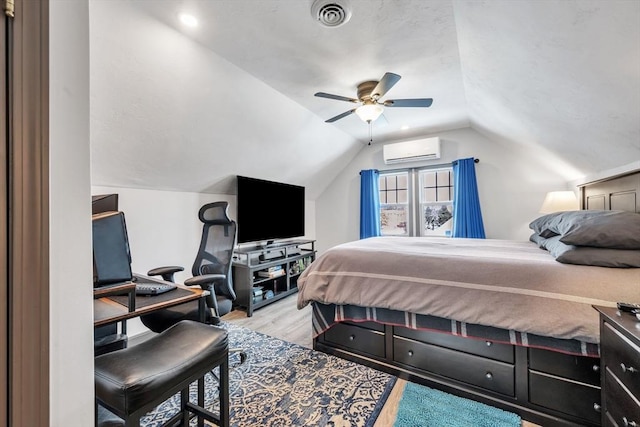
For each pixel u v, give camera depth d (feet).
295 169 13.51
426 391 5.72
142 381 2.77
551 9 3.85
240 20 5.63
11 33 1.88
